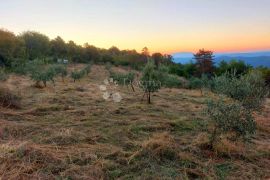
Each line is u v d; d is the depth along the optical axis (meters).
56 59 57.81
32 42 59.00
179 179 5.18
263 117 11.52
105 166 5.47
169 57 73.00
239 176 5.52
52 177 4.90
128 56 70.69
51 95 14.23
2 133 7.16
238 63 48.84
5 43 38.62
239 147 6.95
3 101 10.28
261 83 8.40
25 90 15.87
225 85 7.38
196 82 26.97
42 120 9.00
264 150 7.12
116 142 7.11
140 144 6.73
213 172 5.58
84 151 6.20
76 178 4.93
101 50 78.88
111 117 9.87
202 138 7.35
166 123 9.13
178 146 6.80
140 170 5.49
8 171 4.96
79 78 27.16
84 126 8.48
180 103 14.43
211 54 57.41
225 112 6.50
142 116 10.23
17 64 31.84
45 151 5.84
